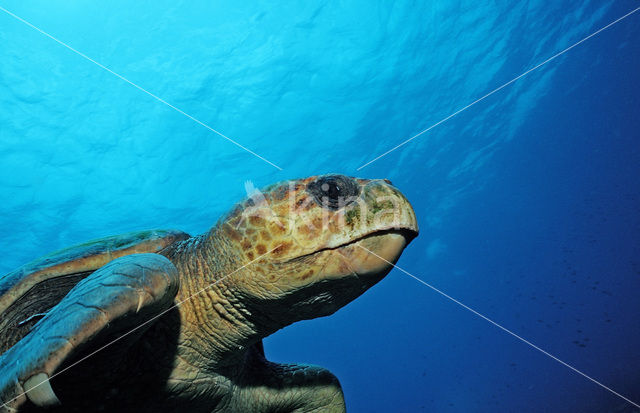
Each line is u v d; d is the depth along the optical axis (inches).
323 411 146.0
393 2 976.3
